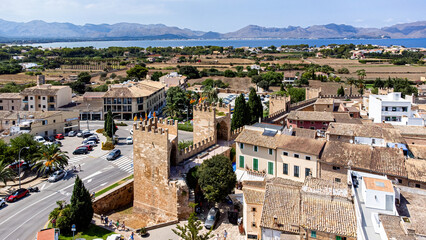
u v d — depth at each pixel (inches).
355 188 2127.2
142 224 2738.7
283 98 5285.4
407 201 1984.5
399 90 7849.4
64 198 2999.5
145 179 2851.9
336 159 2679.6
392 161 2573.8
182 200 2677.2
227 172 2640.3
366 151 2704.2
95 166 3769.7
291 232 1926.7
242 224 2384.4
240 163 3125.0
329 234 1834.4
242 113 4178.2
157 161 2753.4
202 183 2652.6
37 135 4847.4
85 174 3533.5
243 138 3088.1
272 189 2172.7
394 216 1674.5
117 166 3769.7
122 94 6328.7
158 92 7450.8
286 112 5290.4
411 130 3639.3
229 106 3681.1
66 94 6732.3
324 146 2847.0
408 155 3021.7
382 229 1595.7
